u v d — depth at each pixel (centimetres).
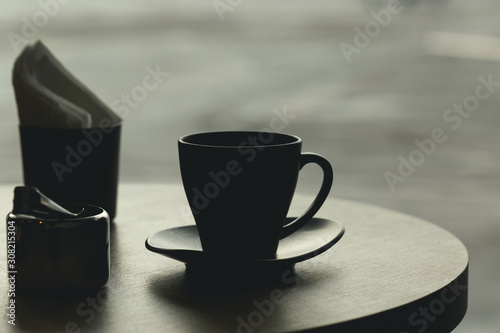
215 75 744
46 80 113
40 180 108
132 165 392
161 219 112
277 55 926
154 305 90
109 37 1066
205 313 89
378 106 585
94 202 109
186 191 97
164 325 87
